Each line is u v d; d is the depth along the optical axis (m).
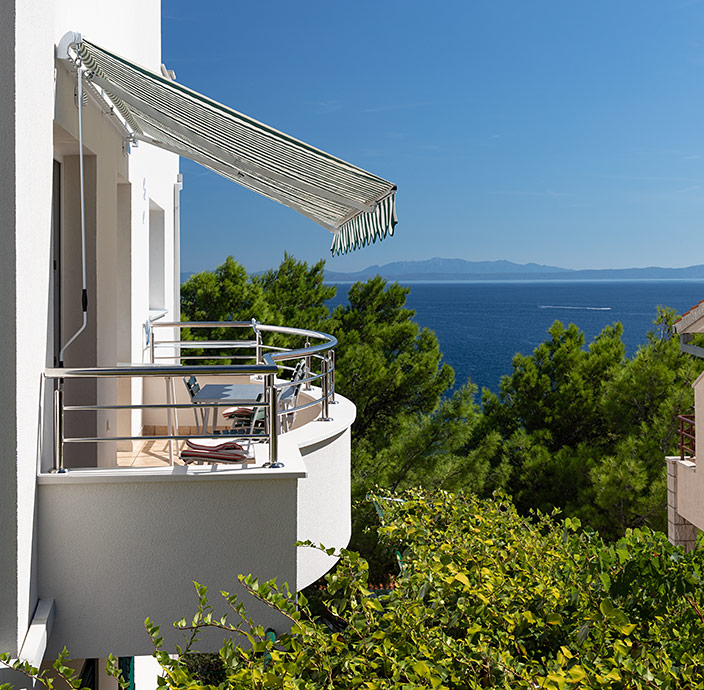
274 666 4.54
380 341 28.17
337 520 8.55
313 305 32.59
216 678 5.48
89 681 9.56
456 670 4.61
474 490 23.78
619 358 27.33
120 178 10.83
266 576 6.50
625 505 22.14
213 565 6.45
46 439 6.53
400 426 25.53
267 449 7.25
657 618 5.27
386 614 5.11
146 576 6.38
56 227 8.41
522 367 27.80
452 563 6.05
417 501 8.80
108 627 6.34
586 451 24.19
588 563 5.98
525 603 5.68
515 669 4.52
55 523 6.27
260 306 30.02
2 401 5.59
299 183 7.11
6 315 5.54
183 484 6.40
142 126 10.66
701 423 14.76
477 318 195.25
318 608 7.14
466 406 24.39
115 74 7.83
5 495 5.61
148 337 12.84
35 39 5.96
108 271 9.32
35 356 6.05
